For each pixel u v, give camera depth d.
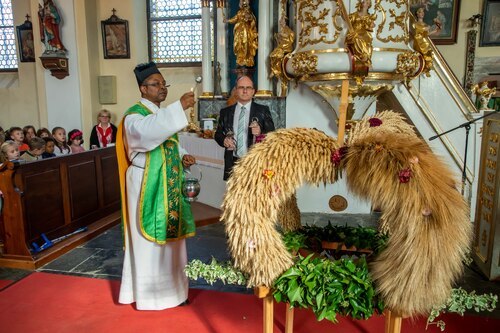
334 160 1.65
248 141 3.73
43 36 8.05
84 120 8.42
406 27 4.25
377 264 1.64
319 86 4.46
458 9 6.74
